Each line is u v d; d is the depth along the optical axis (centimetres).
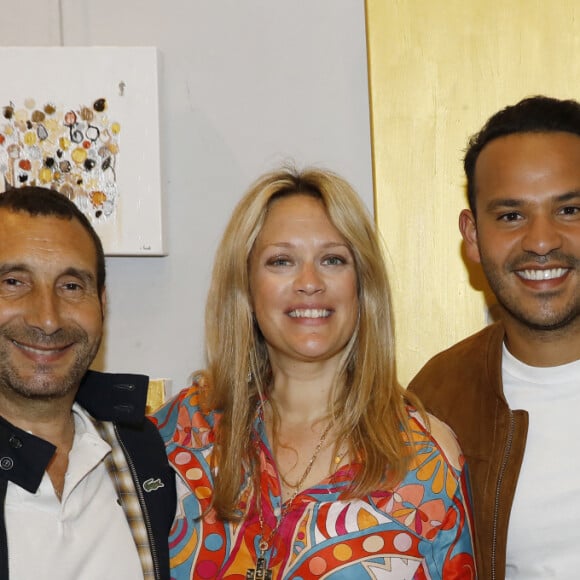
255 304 189
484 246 192
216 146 250
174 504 183
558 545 182
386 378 186
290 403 190
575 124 187
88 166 242
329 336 183
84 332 173
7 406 173
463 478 179
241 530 177
